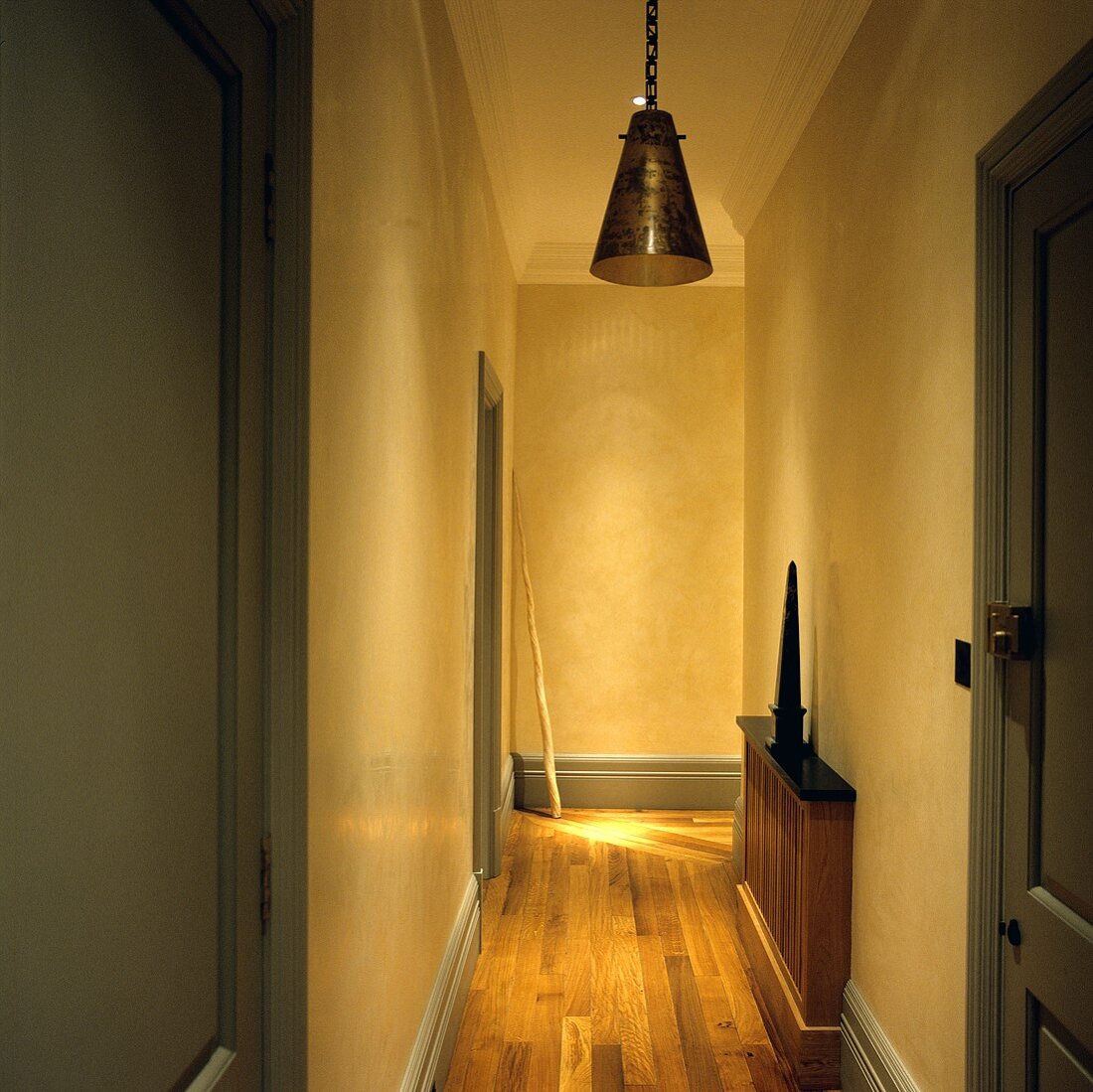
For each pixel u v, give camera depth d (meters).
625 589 5.95
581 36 3.31
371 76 1.87
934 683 2.27
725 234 5.54
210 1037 1.19
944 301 2.21
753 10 3.12
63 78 0.81
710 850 5.18
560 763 5.98
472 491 3.72
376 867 2.00
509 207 4.77
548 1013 3.36
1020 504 1.85
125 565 0.94
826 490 3.31
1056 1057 1.69
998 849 1.93
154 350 1.00
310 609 1.47
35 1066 0.78
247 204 1.27
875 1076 2.59
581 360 5.93
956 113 2.14
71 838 0.83
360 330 1.81
